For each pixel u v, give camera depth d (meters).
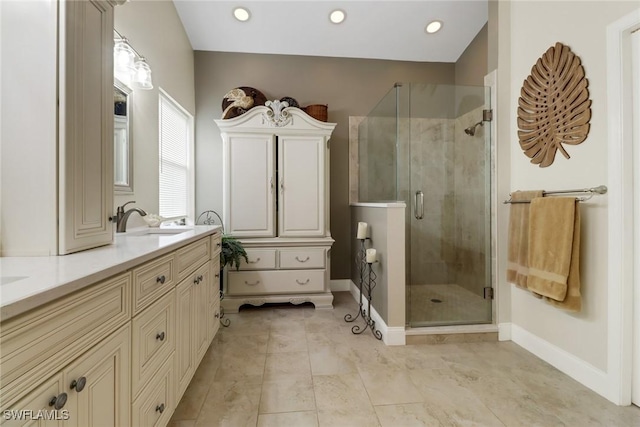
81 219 1.10
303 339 2.23
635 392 1.46
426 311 2.39
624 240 1.46
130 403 0.93
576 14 1.67
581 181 1.66
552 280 1.71
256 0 2.67
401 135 2.45
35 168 1.00
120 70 1.65
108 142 1.27
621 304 1.47
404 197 2.45
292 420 1.38
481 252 2.38
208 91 3.27
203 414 1.42
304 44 3.23
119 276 0.88
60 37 1.01
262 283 2.83
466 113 2.45
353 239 3.36
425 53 3.44
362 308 2.83
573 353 1.72
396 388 1.62
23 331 0.56
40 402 0.60
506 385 1.66
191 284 1.51
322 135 2.93
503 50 2.21
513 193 2.11
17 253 0.99
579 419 1.39
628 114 1.45
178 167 2.89
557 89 1.80
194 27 2.95
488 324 2.26
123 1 1.32
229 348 2.08
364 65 3.49
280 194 2.89
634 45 1.44
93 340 0.76
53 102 1.01
